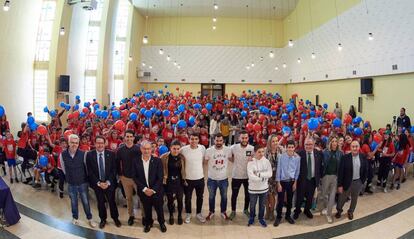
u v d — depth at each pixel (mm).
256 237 4129
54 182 6254
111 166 4336
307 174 4625
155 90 19922
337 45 12633
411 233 4156
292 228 4410
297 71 17469
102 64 13812
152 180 4203
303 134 5926
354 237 4086
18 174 7207
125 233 4215
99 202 4328
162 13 18797
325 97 14133
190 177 4484
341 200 4711
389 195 5816
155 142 5543
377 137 5902
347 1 11750
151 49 19734
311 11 15289
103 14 13805
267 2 16812
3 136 7289
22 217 4719
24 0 10906
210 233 4242
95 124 7395
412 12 8289
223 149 4602
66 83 11430
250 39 19828
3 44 10047
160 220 4285
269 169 4363
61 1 11227
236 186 4688
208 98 15531
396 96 9195
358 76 11078
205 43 19719
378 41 9836
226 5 17250
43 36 11930
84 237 4082
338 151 4703
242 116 9984
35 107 11969
